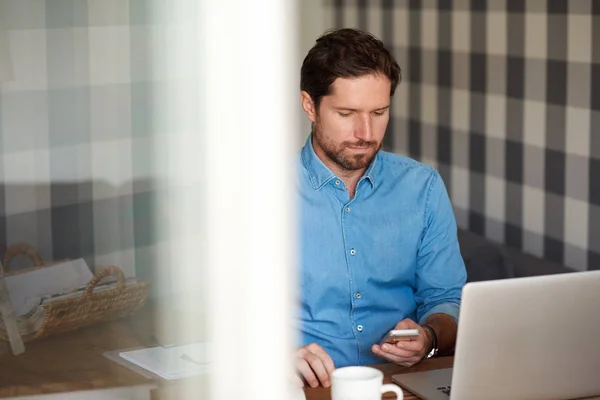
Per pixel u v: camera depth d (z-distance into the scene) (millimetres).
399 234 2131
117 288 779
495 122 3486
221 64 704
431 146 3947
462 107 3697
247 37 697
